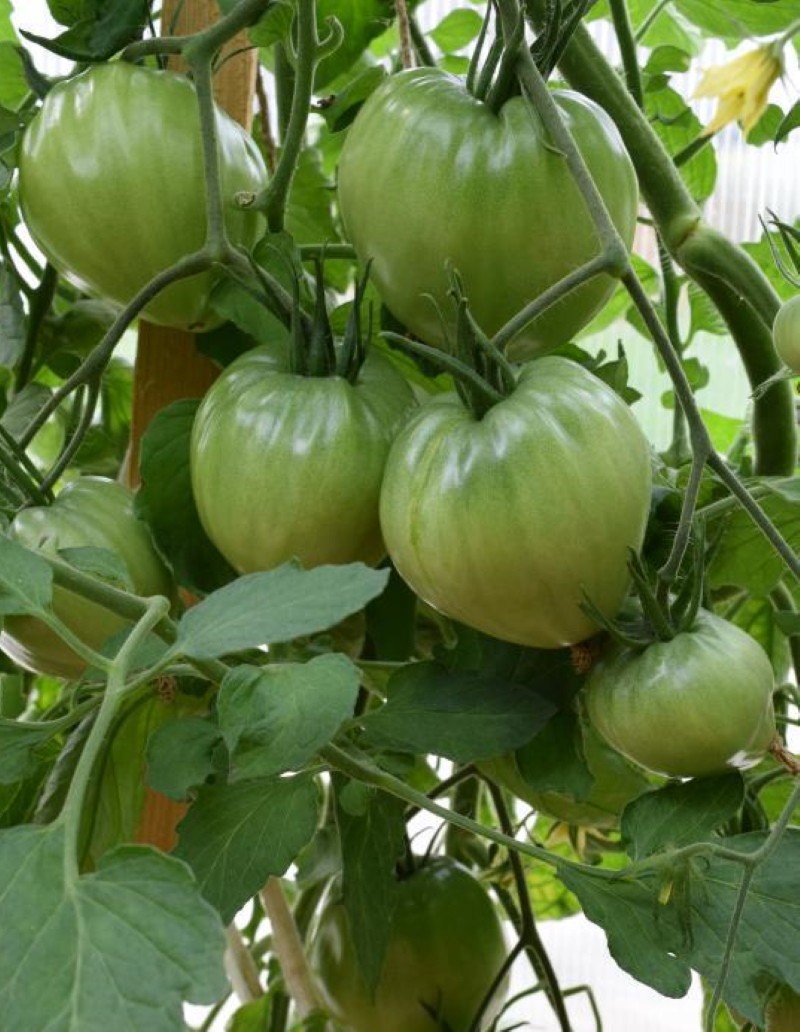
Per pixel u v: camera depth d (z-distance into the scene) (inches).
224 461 24.3
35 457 44.6
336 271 38.4
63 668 26.5
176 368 29.9
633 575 22.7
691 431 22.6
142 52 26.0
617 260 22.2
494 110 24.4
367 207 24.7
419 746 23.3
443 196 24.0
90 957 16.8
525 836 44.8
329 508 24.0
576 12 24.2
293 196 37.8
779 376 25.5
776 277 39.8
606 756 29.4
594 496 22.1
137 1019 16.5
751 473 33.4
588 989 33.2
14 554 20.0
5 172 26.6
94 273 26.6
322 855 32.7
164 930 17.1
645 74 39.4
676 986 21.7
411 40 29.5
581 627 23.3
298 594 19.2
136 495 26.3
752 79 28.2
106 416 39.4
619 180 24.9
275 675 19.5
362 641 29.1
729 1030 33.3
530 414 22.2
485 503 22.0
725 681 22.9
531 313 22.6
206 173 25.1
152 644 22.0
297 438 24.0
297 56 26.1
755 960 22.0
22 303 30.5
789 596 32.3
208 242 25.2
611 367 28.7
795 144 55.0
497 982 32.2
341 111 31.2
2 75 34.4
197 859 22.6
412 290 25.0
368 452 24.2
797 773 23.7
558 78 32.5
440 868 33.4
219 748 22.4
